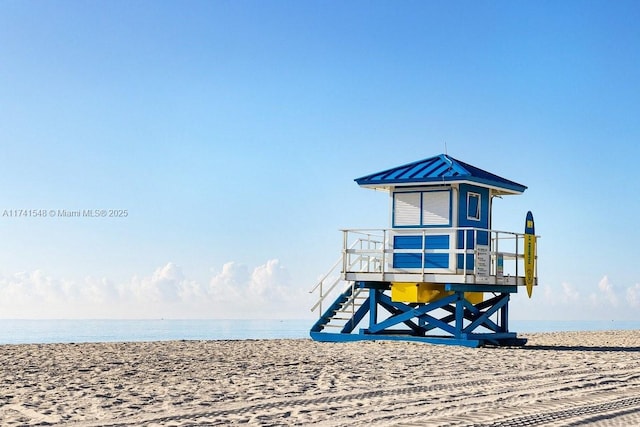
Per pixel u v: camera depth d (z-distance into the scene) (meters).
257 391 12.63
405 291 23.19
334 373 15.35
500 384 13.81
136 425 9.56
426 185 23.05
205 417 10.13
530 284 24.48
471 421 9.77
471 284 22.70
